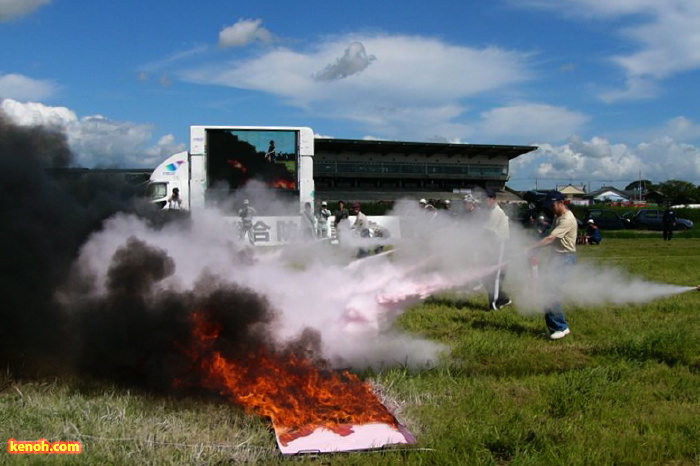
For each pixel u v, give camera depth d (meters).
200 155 22.19
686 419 4.81
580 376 5.76
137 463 3.77
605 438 4.40
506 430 4.44
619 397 5.31
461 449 4.12
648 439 4.40
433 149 59.50
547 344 7.38
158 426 4.29
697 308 9.88
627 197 128.88
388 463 3.90
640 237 37.41
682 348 6.98
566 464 3.98
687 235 38.34
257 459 3.91
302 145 22.55
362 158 58.75
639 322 8.66
